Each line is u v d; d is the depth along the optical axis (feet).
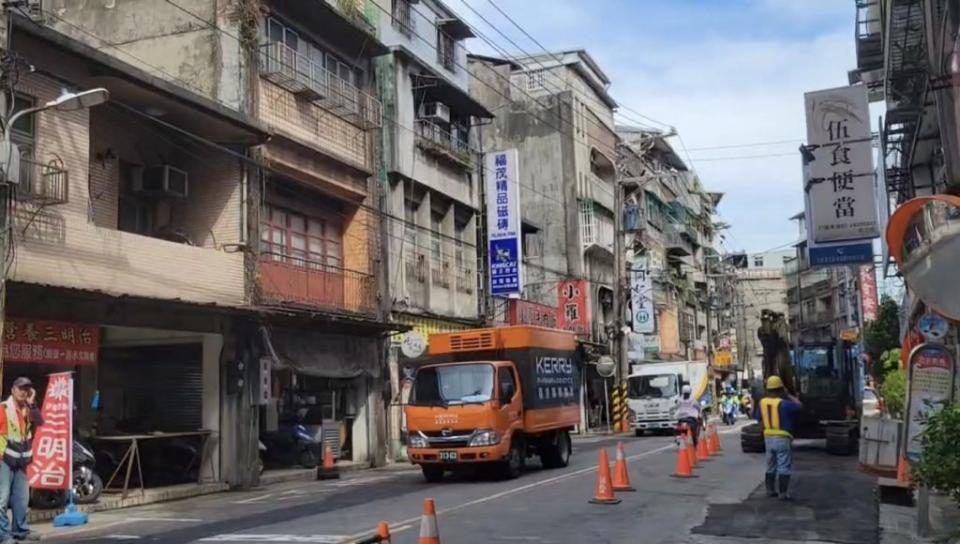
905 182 78.59
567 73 147.33
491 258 102.83
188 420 59.26
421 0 101.45
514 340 60.34
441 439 55.21
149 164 60.70
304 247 73.97
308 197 74.84
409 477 64.13
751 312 312.50
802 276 272.10
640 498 45.93
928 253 26.03
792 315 286.46
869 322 142.82
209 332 57.98
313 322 66.80
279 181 70.64
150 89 52.49
